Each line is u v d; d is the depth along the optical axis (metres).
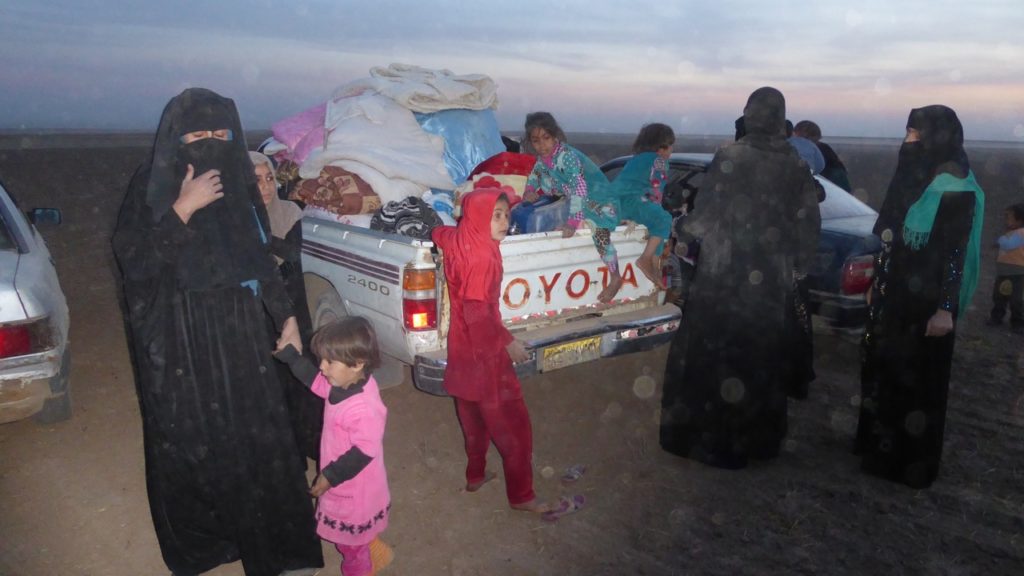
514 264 4.40
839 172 8.23
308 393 4.02
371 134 5.48
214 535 3.19
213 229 2.83
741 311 4.26
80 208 16.89
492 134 6.10
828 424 5.25
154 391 2.89
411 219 4.81
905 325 4.11
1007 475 4.50
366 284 4.54
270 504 3.11
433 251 4.28
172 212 2.72
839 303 6.01
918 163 4.05
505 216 3.50
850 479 4.43
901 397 4.21
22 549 3.55
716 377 4.40
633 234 5.04
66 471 4.32
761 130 4.15
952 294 3.89
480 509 4.05
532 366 4.40
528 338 4.39
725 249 4.23
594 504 4.11
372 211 5.16
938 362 4.09
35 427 4.91
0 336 3.88
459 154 5.87
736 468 4.51
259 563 3.12
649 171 5.44
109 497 4.05
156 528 3.13
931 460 4.23
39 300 4.05
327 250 4.98
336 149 5.32
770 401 4.46
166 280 2.84
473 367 3.67
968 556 3.64
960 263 3.88
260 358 3.02
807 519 3.96
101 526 3.77
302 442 4.15
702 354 4.42
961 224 3.86
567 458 4.68
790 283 4.33
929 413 4.16
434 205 5.37
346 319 2.98
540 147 4.96
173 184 2.78
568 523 3.91
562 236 4.61
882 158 44.41
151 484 3.06
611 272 4.88
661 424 4.76
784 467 4.58
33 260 4.42
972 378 6.22
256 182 3.05
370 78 6.13
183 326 2.87
